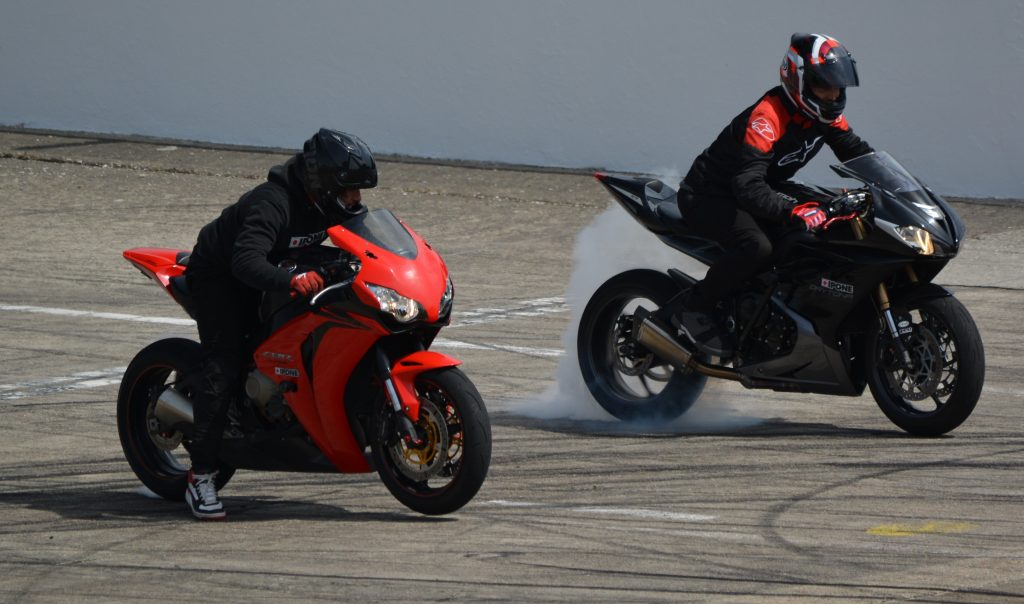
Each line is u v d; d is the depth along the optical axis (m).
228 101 88.38
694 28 75.56
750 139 28.91
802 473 26.14
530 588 19.06
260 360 23.25
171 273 24.95
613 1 77.62
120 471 26.97
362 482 26.09
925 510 23.41
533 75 80.38
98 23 90.75
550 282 51.59
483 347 40.12
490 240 60.94
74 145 86.75
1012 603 18.12
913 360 28.52
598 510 23.61
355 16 84.62
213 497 23.33
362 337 22.17
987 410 31.78
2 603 18.72
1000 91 68.38
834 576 19.50
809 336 28.95
